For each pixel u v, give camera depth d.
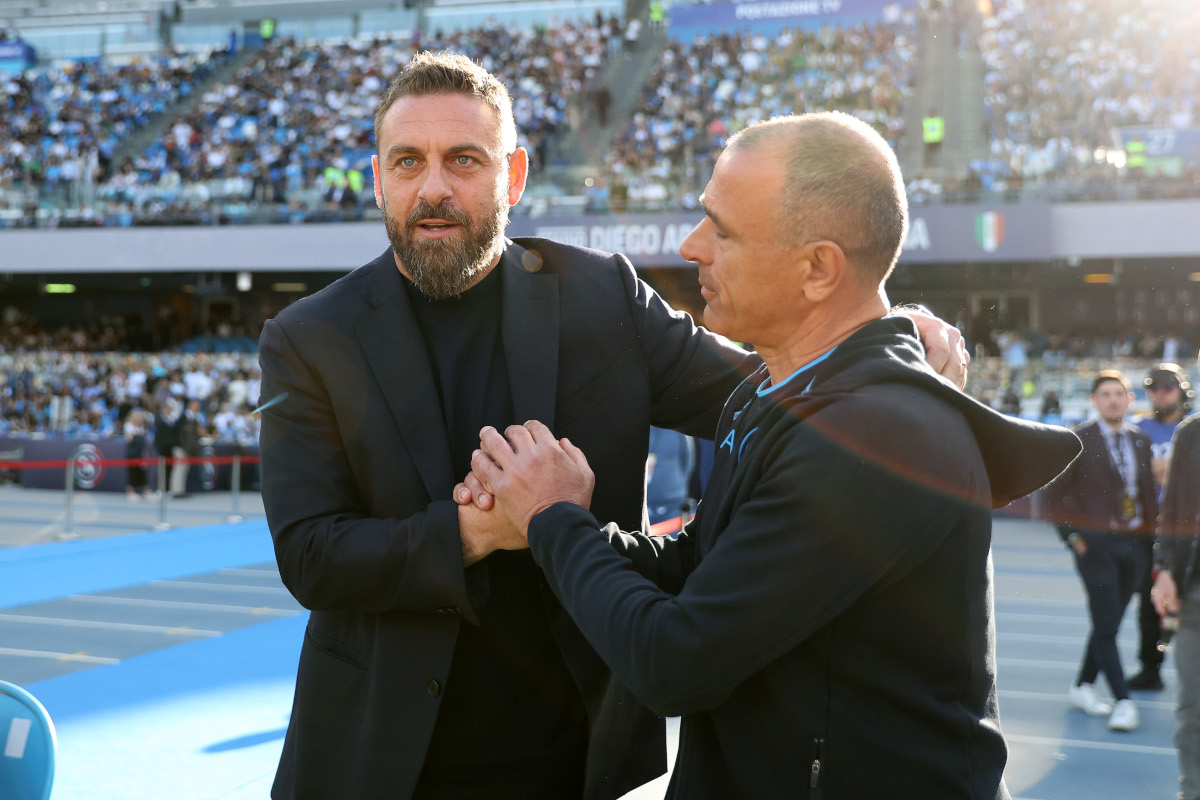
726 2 24.66
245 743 3.84
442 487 1.54
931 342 1.45
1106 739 4.10
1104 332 19.70
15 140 23.31
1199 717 3.17
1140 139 15.81
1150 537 4.51
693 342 1.76
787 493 1.11
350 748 1.55
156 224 18.94
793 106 21.03
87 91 25.11
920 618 1.14
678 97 21.98
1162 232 14.99
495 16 26.23
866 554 1.09
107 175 22.17
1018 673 5.16
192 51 26.89
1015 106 20.11
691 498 5.90
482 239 1.55
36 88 25.44
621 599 1.19
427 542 1.41
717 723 1.22
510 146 1.61
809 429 1.13
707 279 1.33
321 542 1.45
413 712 1.50
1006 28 22.58
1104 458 4.52
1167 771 3.72
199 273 20.48
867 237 1.23
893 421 1.11
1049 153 16.38
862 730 1.14
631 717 1.68
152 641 5.62
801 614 1.10
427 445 1.55
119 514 12.19
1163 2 21.77
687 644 1.11
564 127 21.58
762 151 1.23
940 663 1.16
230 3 27.53
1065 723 4.32
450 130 1.51
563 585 1.27
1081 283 19.47
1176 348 15.97
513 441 1.38
